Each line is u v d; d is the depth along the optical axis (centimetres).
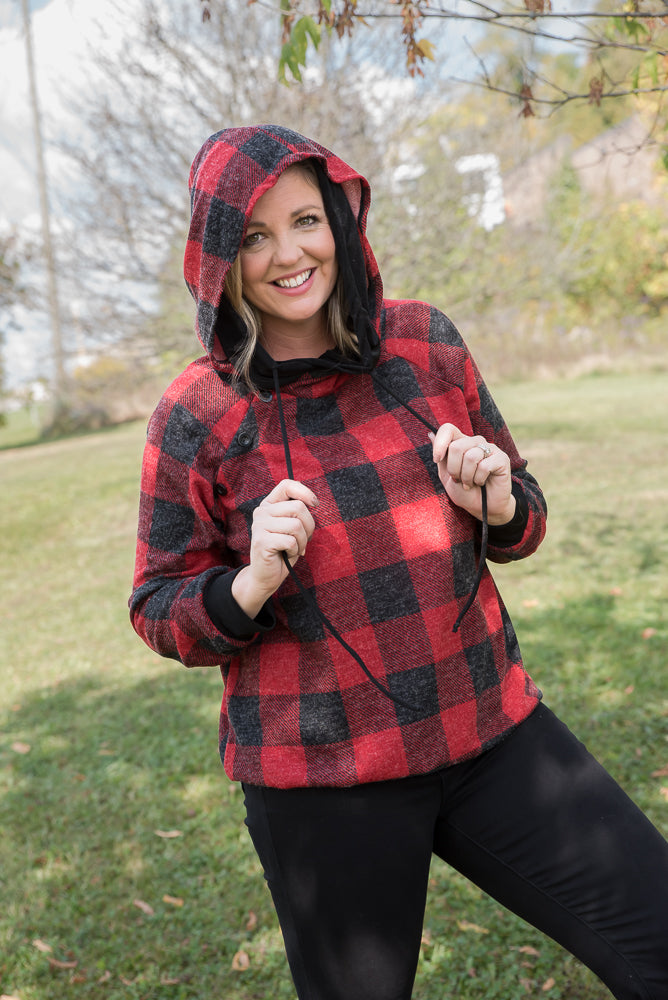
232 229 146
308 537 144
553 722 166
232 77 782
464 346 169
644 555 659
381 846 151
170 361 945
